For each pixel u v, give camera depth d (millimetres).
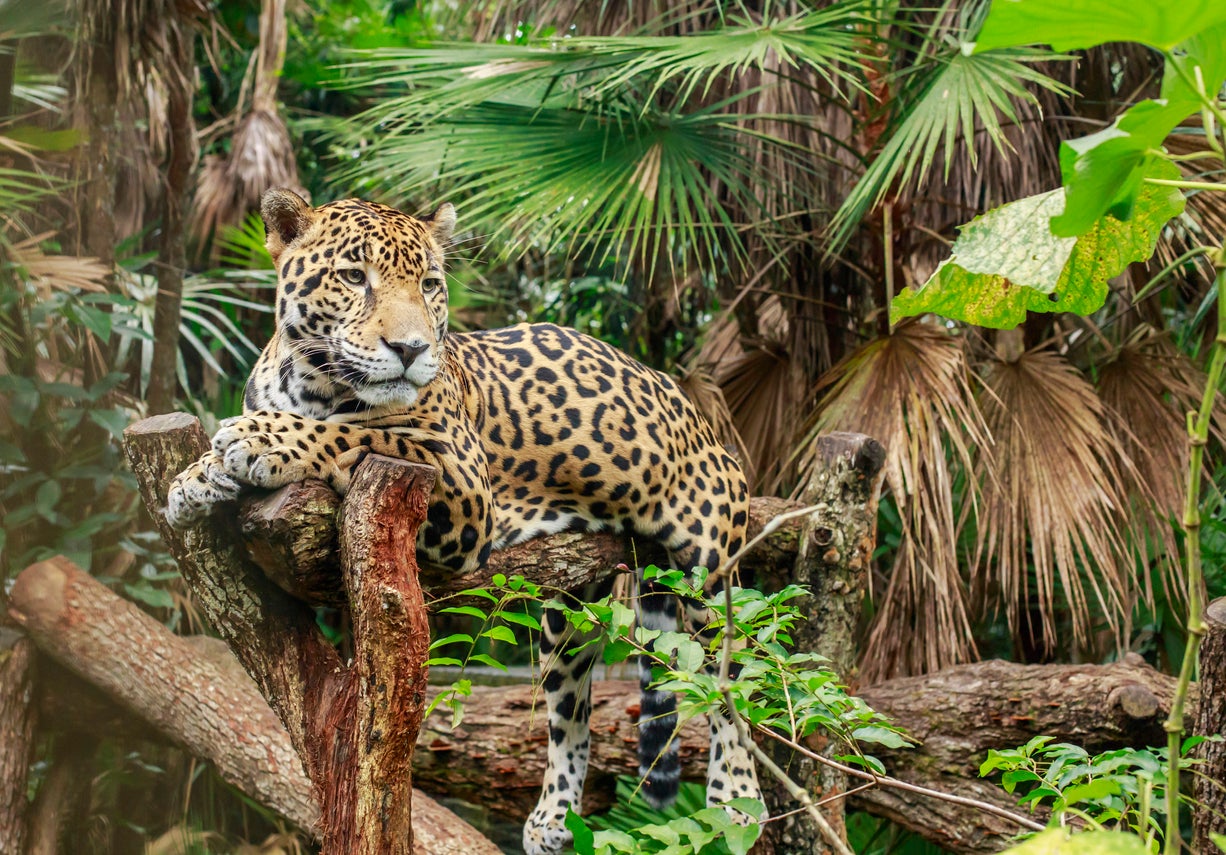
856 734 2973
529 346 4652
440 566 3744
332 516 3104
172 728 4930
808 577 5035
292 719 3240
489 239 5969
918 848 5707
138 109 8086
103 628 4863
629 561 4695
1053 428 5844
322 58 10930
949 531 5598
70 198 6531
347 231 3654
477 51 5855
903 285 6441
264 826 6531
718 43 5402
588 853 2377
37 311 5520
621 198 5691
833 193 6879
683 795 5527
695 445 4863
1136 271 6562
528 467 4426
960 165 6641
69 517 5645
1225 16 1712
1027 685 5105
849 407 5855
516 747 5707
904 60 6809
